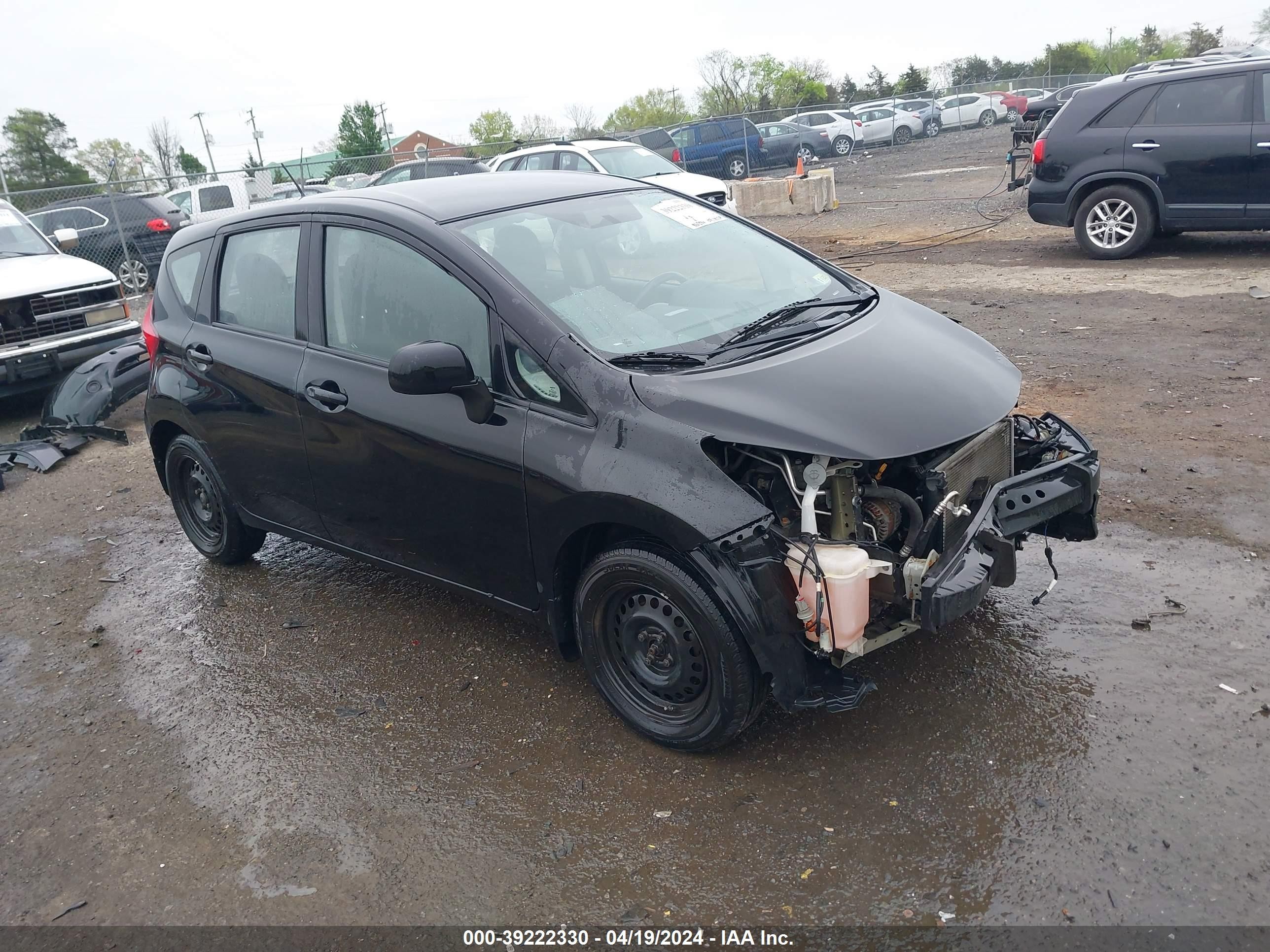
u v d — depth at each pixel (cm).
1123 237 1067
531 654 416
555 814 317
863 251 1329
